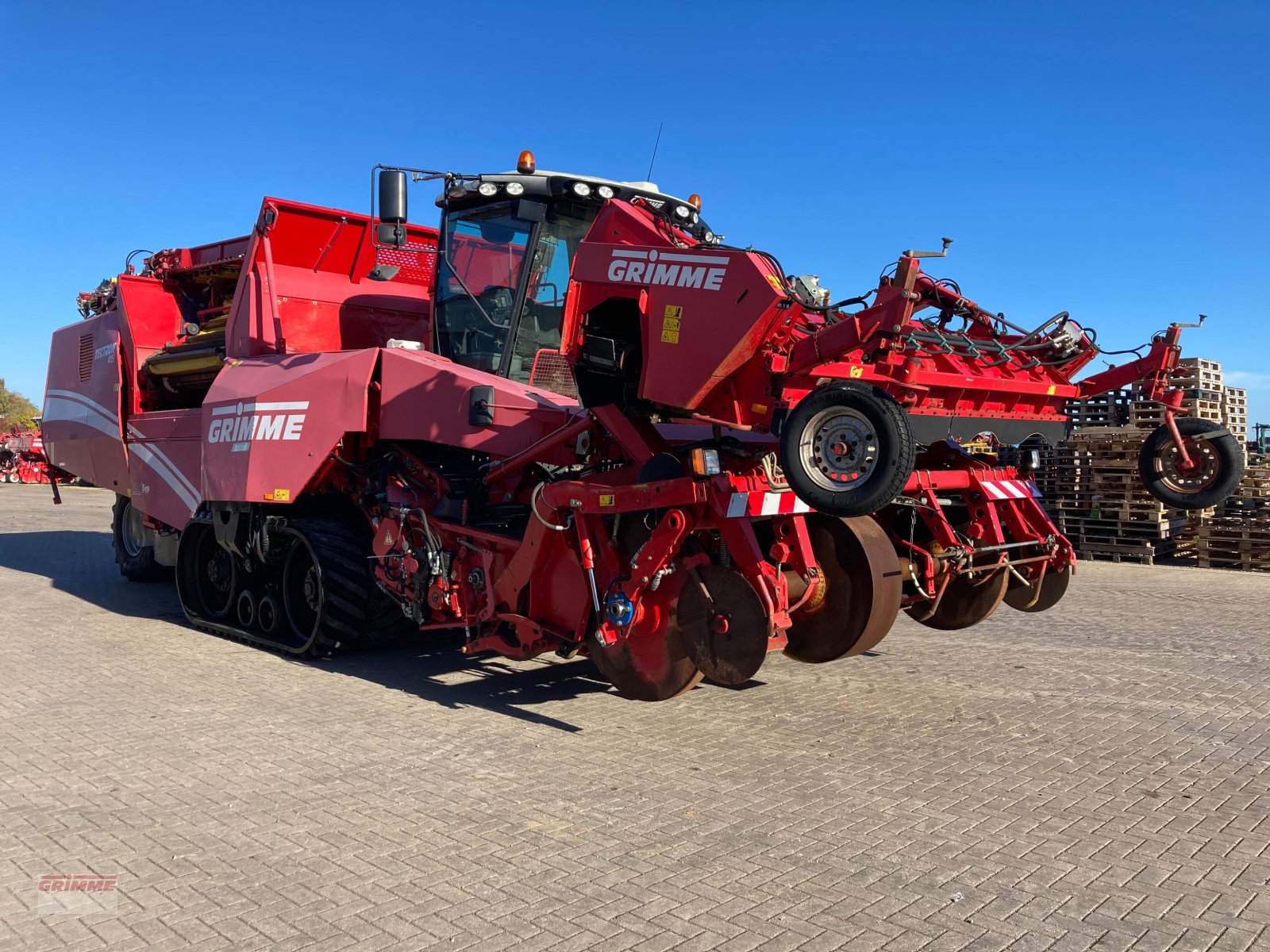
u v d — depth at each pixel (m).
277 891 3.54
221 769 4.89
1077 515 14.30
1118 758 5.09
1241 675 6.95
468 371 6.57
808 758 5.09
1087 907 3.43
